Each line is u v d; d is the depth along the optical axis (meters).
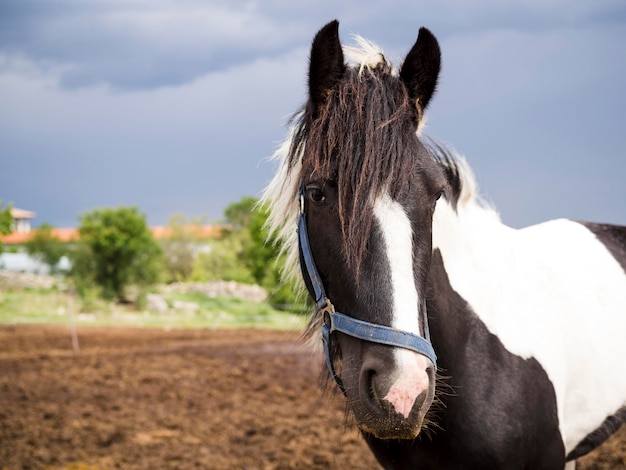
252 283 35.94
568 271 2.92
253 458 5.60
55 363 10.66
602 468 5.02
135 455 5.72
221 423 6.71
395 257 1.97
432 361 2.01
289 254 2.64
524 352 2.50
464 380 2.40
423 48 2.26
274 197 2.58
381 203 1.97
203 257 45.38
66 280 30.92
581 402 2.71
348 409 2.40
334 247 2.07
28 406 7.50
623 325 2.91
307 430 6.40
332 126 2.04
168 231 51.44
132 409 7.36
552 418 2.50
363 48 2.42
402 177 1.98
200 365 10.36
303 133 2.29
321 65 2.19
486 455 2.37
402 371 1.90
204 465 5.45
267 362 10.59
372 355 1.96
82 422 6.79
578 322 2.74
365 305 1.98
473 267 2.58
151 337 16.47
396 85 2.17
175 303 28.33
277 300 27.02
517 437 2.38
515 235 2.92
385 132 2.01
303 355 11.37
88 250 30.27
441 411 2.38
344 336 2.12
